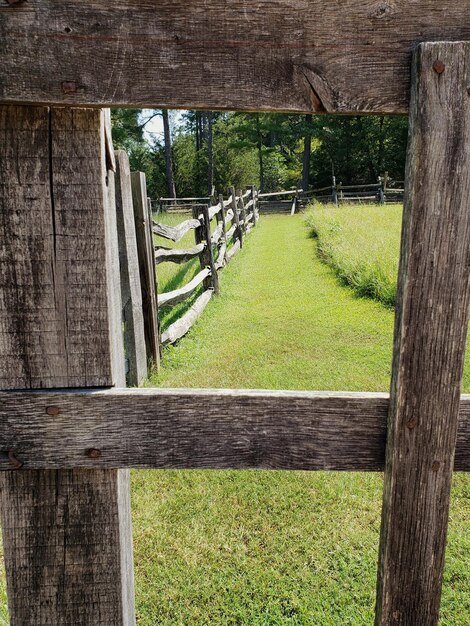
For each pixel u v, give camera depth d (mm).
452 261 1166
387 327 6059
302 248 11641
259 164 41500
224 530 2725
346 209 15938
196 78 1122
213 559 2527
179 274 8297
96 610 1438
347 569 2447
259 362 5074
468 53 1079
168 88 1124
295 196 23500
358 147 34719
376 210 15273
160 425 1301
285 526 2740
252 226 16703
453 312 1190
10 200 1206
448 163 1122
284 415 1297
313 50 1120
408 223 1164
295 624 2168
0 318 1263
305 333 5961
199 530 2727
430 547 1320
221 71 1121
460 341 1207
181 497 2992
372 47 1118
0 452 1302
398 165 35156
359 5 1100
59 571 1408
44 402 1281
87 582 1418
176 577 2424
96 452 1308
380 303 6941
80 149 1193
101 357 1303
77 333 1284
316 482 3102
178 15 1095
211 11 1097
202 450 1313
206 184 40156
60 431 1297
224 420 1300
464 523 2760
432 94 1095
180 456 1314
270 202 24328
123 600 1460
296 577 2408
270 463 1320
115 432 1302
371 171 35844
